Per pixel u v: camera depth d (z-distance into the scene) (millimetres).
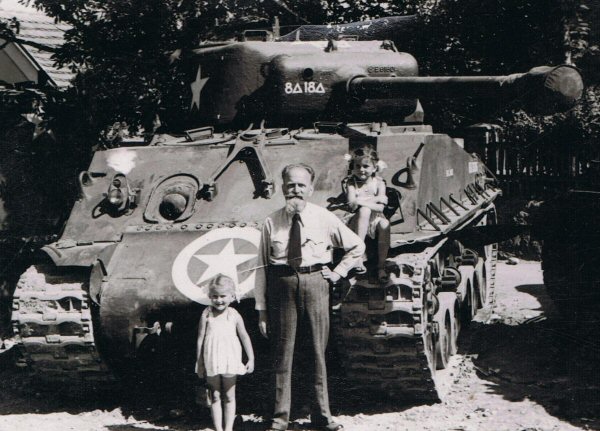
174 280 7297
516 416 7254
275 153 8133
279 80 8969
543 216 9688
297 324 6758
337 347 7281
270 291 6754
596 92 17562
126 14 12164
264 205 7773
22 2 12219
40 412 7891
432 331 7738
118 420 7586
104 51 12445
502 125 17141
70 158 11844
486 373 8656
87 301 7402
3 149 11273
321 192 7711
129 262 7516
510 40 15422
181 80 10602
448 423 7098
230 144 8344
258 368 8359
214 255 7395
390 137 7992
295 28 13062
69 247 7703
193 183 8047
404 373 7293
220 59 9297
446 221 7879
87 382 7844
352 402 7758
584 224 9453
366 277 7090
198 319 7328
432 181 8297
